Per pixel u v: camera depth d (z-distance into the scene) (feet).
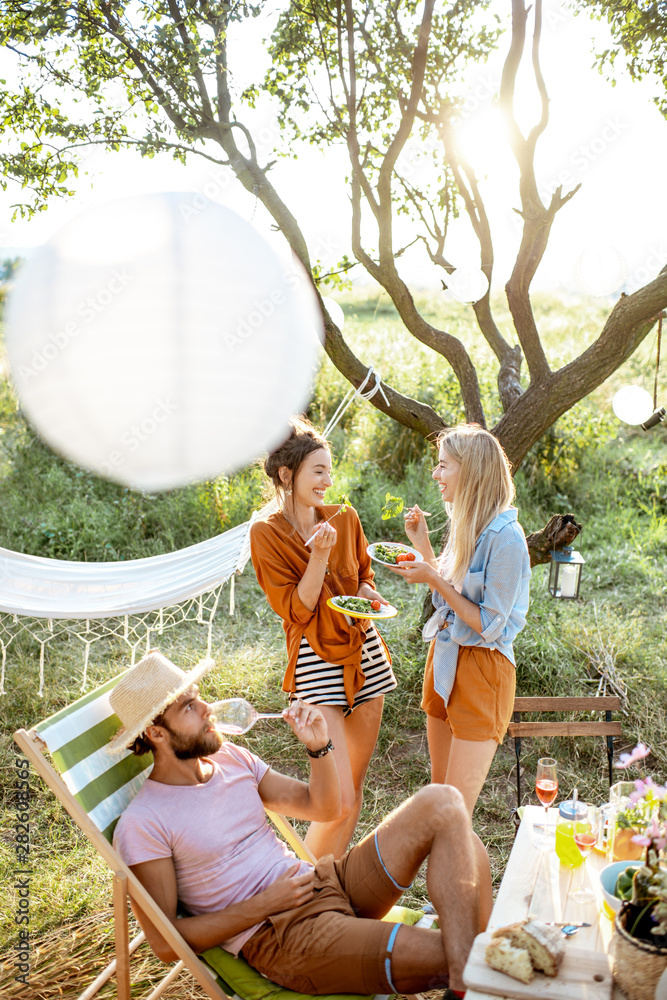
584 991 5.90
